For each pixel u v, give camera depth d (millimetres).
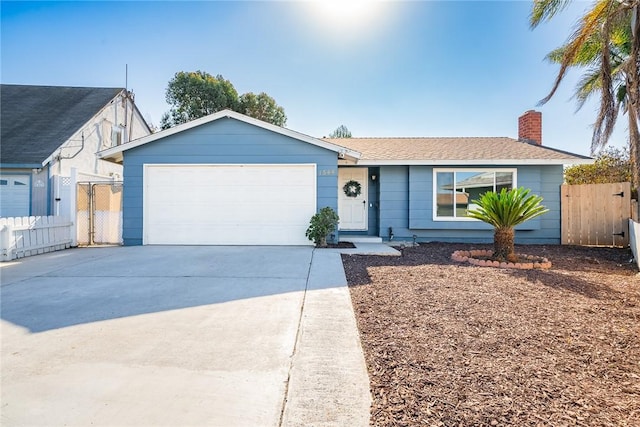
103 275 5520
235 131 9172
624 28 8617
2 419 1887
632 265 6883
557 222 10398
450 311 3748
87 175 13008
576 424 1797
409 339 2971
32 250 7703
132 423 1858
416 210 10500
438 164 10227
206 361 2586
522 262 6816
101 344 2893
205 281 5117
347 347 2801
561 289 4742
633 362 2545
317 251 8039
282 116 28812
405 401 2018
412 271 5914
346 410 1937
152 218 9234
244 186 9203
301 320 3461
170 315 3637
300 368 2441
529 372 2375
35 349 2791
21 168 10992
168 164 9172
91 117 13539
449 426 1780
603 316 3604
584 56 9727
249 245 9125
